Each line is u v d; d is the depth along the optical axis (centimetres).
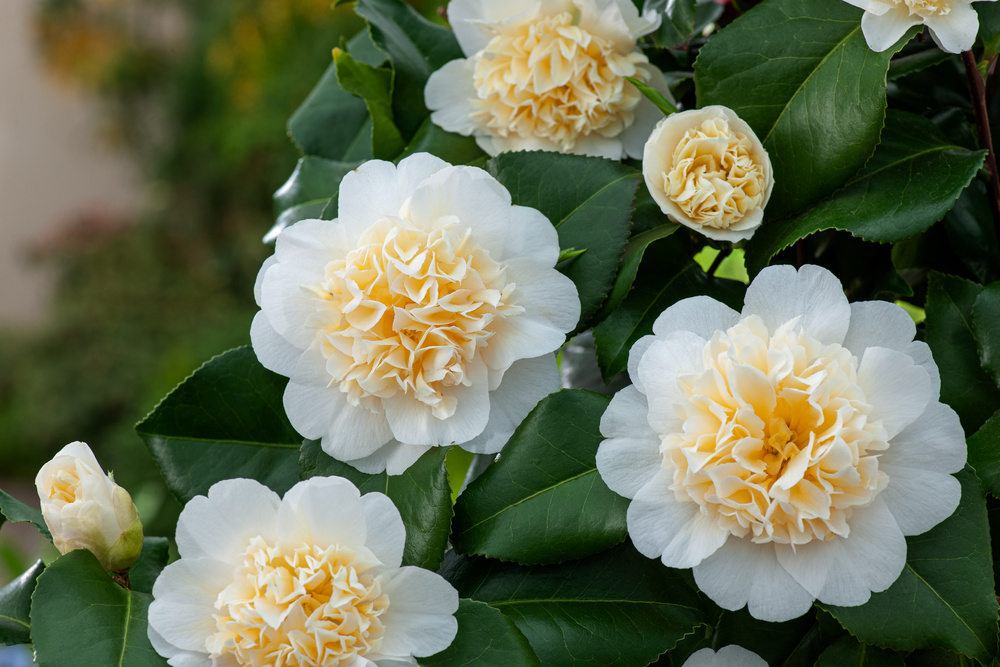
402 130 67
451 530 59
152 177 426
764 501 55
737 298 63
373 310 57
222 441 62
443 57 70
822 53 61
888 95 67
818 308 57
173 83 416
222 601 56
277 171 366
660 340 57
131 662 56
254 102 374
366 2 69
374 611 56
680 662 60
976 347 62
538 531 58
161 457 61
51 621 56
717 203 60
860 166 60
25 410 369
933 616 56
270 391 62
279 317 58
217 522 56
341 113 74
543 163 62
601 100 63
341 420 58
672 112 62
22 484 365
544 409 59
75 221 435
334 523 56
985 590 56
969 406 61
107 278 393
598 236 61
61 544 58
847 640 59
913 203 60
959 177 60
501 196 58
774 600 56
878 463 56
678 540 56
